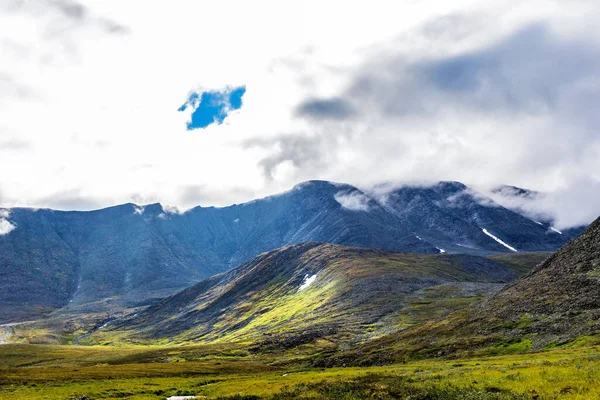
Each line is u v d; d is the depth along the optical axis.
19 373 118.50
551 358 61.88
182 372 133.75
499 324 115.81
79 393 80.56
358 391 48.16
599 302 101.44
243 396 54.34
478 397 39.16
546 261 155.00
